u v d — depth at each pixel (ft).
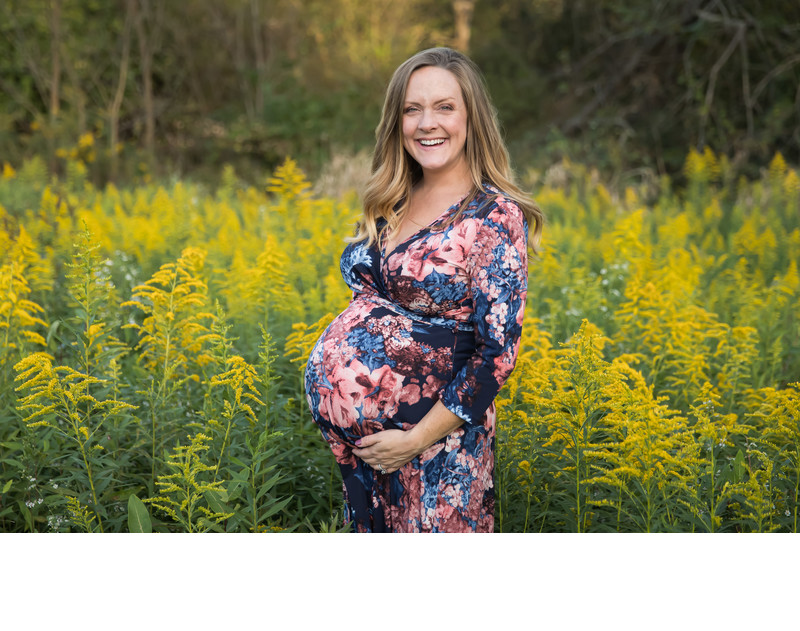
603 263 20.76
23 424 9.81
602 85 57.72
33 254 16.44
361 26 73.10
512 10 69.51
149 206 30.40
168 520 10.06
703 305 16.38
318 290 15.52
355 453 8.15
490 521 8.30
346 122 64.90
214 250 18.99
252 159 61.62
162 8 64.28
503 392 9.98
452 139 8.02
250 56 71.77
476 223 7.66
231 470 9.27
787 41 49.19
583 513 9.29
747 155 46.52
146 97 61.98
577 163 47.52
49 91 63.10
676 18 51.08
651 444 8.65
